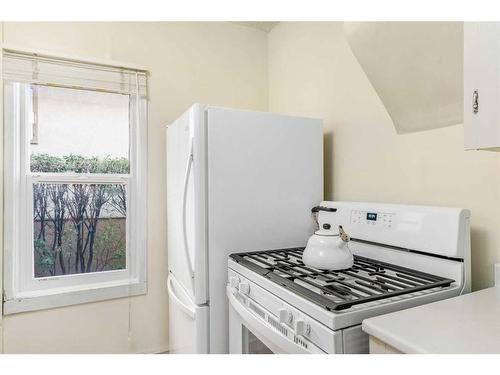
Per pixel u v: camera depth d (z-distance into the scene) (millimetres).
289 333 1024
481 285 1244
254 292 1271
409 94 1454
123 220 2211
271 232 1735
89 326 2047
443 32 1218
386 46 1436
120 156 2189
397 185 1587
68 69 1970
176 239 1883
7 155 1843
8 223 1844
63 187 2045
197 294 1547
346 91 1896
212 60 2459
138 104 2189
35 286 1947
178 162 1835
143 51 2211
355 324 876
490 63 862
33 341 1898
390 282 1111
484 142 881
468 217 1173
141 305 2188
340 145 1945
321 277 1197
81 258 2092
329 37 2023
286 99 2465
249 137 1683
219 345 1570
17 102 1886
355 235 1568
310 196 1856
